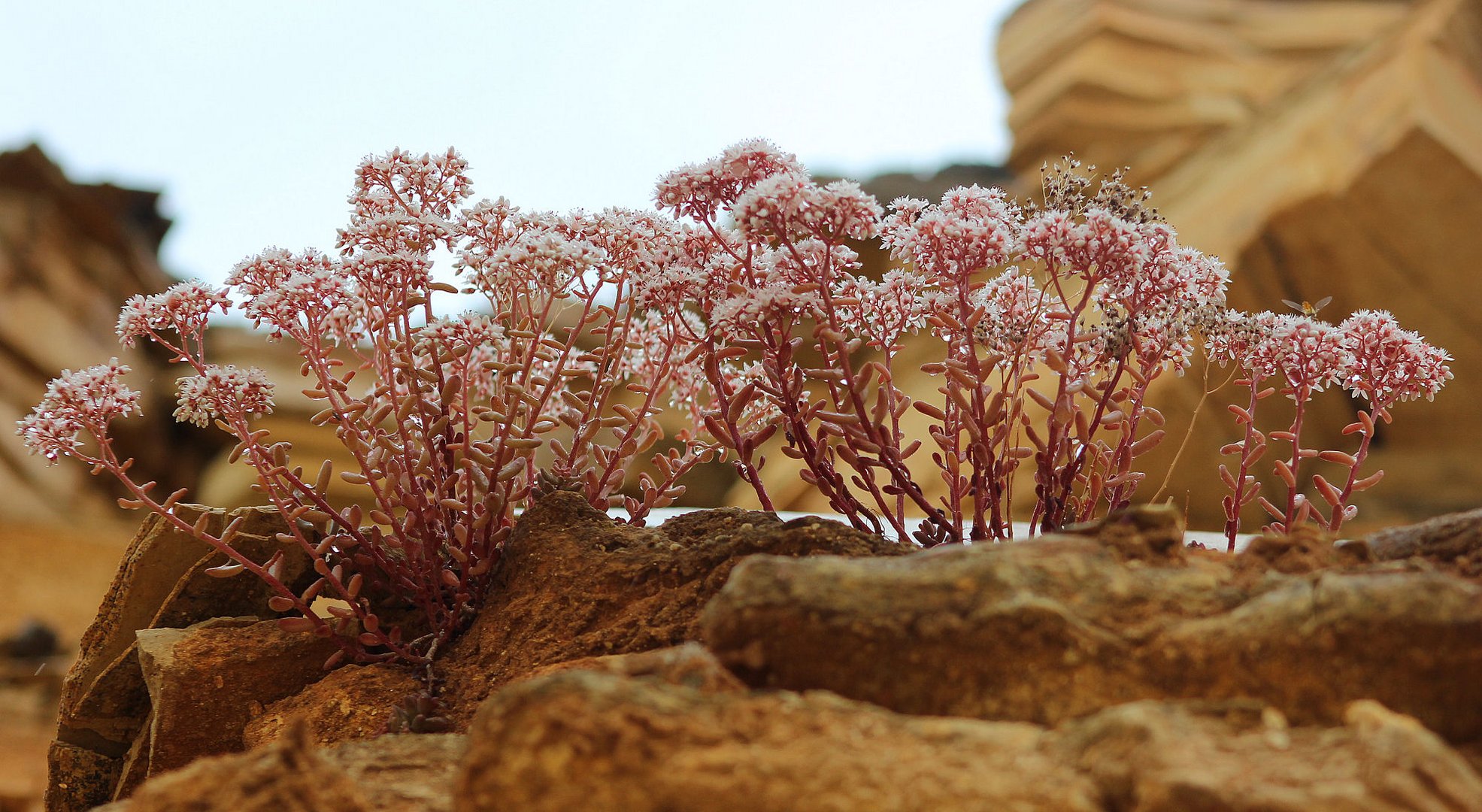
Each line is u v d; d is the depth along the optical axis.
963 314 2.45
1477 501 11.99
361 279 2.51
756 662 1.80
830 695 1.68
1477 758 1.63
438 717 2.53
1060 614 1.74
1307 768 1.48
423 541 2.77
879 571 1.84
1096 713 1.70
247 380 2.59
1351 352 2.64
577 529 2.77
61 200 19.88
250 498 16.38
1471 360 12.91
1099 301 2.63
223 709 2.75
